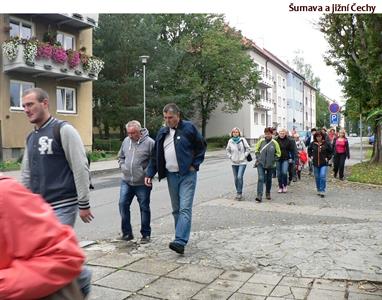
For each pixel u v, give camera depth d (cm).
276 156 1177
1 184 188
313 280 529
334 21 2195
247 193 1338
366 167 2208
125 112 3806
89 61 2811
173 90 4516
